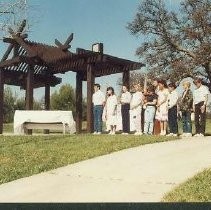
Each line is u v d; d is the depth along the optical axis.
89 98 20.16
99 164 9.80
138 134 15.51
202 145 11.66
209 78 47.31
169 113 14.62
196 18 46.88
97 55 19.86
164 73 49.34
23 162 10.45
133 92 17.50
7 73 22.92
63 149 11.96
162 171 8.95
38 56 21.11
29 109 21.50
